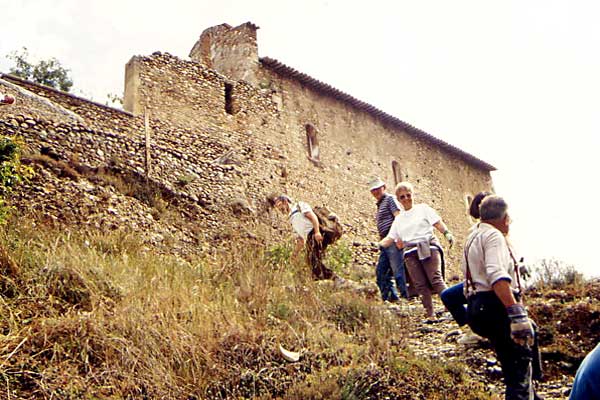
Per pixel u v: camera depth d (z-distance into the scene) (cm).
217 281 713
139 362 466
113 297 575
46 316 518
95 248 739
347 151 2066
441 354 568
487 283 392
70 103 1382
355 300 691
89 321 497
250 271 714
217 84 1739
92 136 1238
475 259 400
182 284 632
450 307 445
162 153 1358
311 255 875
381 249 866
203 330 527
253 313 609
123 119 1465
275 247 900
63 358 459
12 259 573
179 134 1577
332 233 926
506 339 380
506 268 388
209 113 1678
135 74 1553
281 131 1859
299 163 1864
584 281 713
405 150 2339
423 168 2400
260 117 1811
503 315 383
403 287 833
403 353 545
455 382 494
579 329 586
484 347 570
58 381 429
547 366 538
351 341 571
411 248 723
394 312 730
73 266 595
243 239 1173
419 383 475
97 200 1055
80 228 943
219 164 1488
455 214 2494
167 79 1617
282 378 482
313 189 1869
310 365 504
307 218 904
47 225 863
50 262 590
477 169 2775
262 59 1912
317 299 665
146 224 1109
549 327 588
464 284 415
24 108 1188
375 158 2169
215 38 2038
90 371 445
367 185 2080
